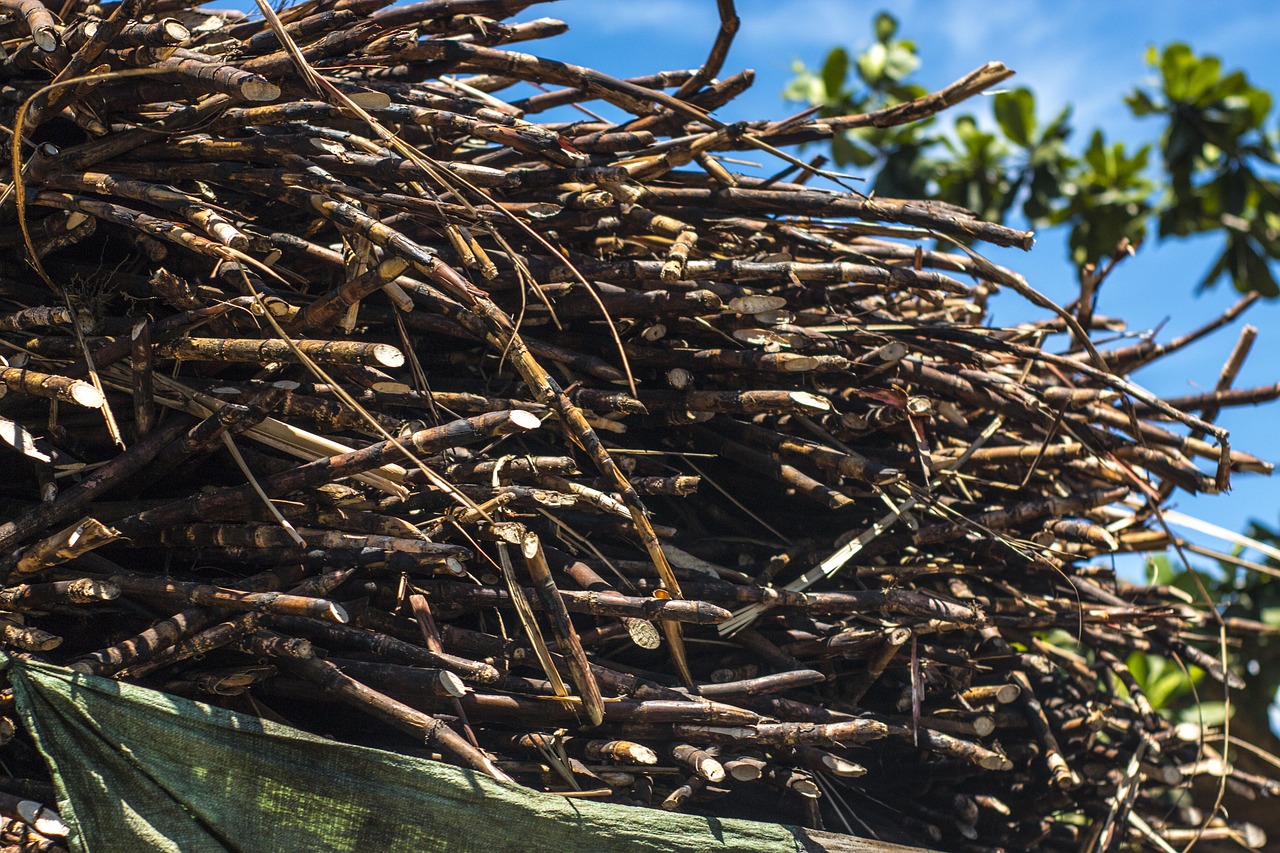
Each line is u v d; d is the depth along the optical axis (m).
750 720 2.49
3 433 2.30
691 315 2.65
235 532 2.38
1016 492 2.97
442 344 2.66
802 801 2.60
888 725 2.63
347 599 2.46
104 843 2.24
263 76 2.43
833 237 2.89
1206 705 4.62
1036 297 2.64
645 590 2.56
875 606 2.61
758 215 2.75
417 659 2.39
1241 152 6.04
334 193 2.39
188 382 2.44
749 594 2.56
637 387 2.72
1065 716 2.98
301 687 2.44
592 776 2.45
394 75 2.62
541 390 2.39
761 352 2.62
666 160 2.66
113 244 2.54
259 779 2.29
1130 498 3.07
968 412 2.98
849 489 2.78
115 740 2.26
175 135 2.45
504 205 2.60
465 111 2.63
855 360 2.71
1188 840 3.02
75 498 2.34
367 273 2.33
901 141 6.03
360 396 2.47
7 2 2.43
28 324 2.39
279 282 2.54
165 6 2.36
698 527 2.78
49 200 2.41
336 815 2.30
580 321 2.70
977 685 2.86
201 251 2.32
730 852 2.41
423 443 2.34
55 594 2.27
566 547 2.60
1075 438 2.83
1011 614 2.82
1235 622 3.20
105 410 2.31
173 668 2.40
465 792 2.32
